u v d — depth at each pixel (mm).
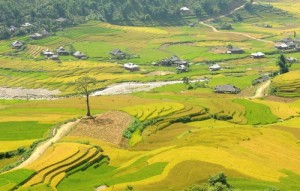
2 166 121125
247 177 99438
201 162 108062
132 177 101562
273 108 188500
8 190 94312
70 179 105688
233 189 81562
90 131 147375
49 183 101250
